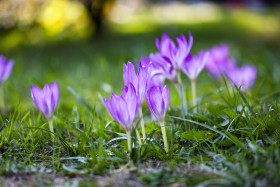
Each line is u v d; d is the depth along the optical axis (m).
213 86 1.47
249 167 0.81
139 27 4.98
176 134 0.93
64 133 1.04
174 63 0.97
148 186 0.80
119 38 4.05
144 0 7.64
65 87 1.57
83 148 0.92
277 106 0.95
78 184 0.81
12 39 4.02
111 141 0.95
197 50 2.66
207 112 1.01
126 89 0.85
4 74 1.21
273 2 7.89
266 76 1.45
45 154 0.94
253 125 0.91
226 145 0.90
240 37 3.88
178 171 0.83
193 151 0.90
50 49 3.64
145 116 1.22
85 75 1.95
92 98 1.42
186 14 6.59
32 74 1.99
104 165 0.86
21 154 0.93
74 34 4.36
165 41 0.97
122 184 0.81
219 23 5.11
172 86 1.55
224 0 8.33
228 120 0.93
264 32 4.27
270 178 0.79
